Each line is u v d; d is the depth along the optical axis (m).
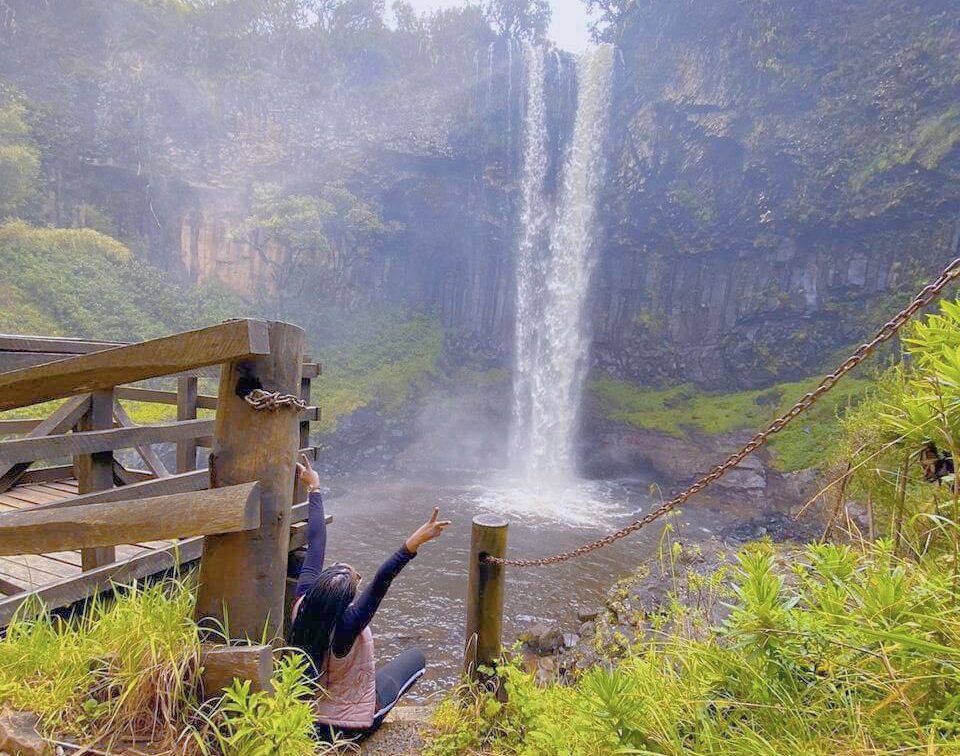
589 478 27.28
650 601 7.43
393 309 33.44
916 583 1.89
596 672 1.94
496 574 3.76
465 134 31.12
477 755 2.64
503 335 32.97
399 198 32.72
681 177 27.31
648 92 27.89
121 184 28.31
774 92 23.84
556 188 30.80
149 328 25.62
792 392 23.88
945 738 1.41
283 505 2.00
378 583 2.42
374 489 23.06
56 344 3.79
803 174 24.00
